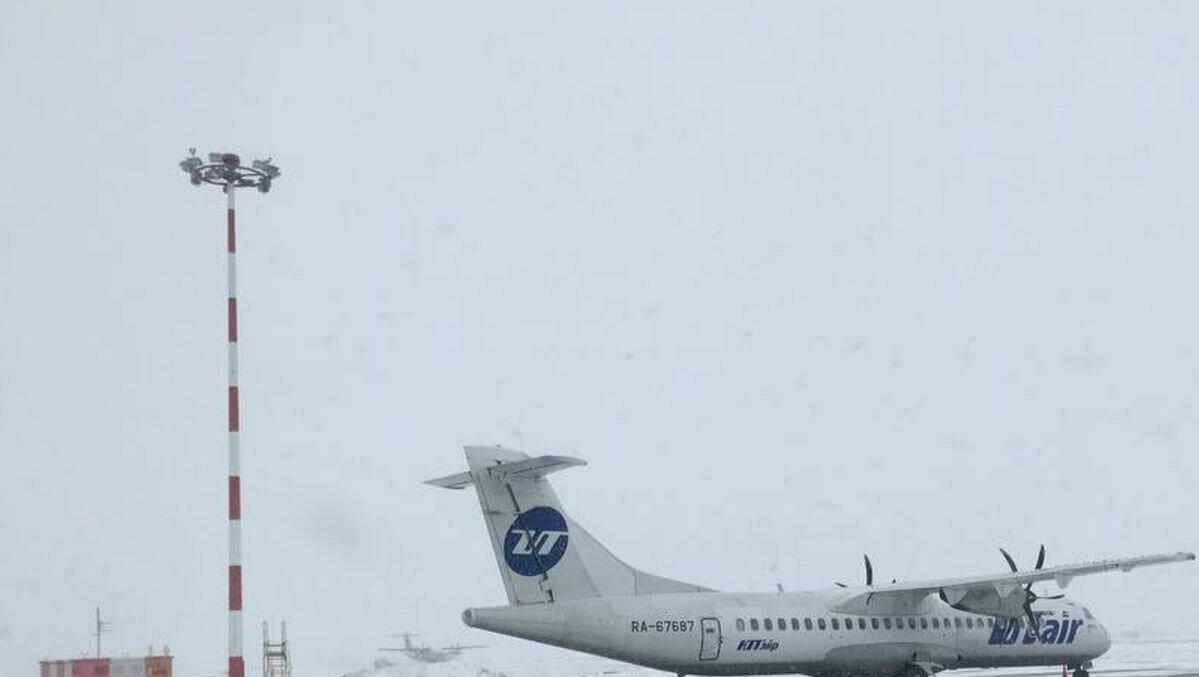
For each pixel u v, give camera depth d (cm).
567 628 7969
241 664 7612
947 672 15862
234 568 7706
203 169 8250
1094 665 14950
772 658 8981
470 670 15438
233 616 7650
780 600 9212
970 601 9550
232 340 8100
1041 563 10394
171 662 10475
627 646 8250
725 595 8950
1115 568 9350
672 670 8662
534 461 7831
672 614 8475
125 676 10256
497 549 7875
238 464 7881
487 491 7906
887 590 9469
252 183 8431
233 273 8231
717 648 8681
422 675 15062
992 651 10312
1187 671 12862
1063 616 10806
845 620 9488
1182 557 9300
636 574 8531
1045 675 12494
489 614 7725
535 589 7962
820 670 9369
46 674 10106
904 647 9725
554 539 8088
